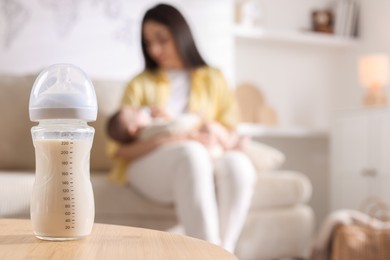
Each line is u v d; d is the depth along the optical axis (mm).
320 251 2477
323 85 4016
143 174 1800
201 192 1615
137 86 2129
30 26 3016
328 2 4000
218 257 623
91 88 744
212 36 3381
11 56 2975
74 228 724
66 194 724
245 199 1759
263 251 2428
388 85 3684
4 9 2965
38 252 631
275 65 3875
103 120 2350
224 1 3422
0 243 698
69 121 744
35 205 729
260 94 3764
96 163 2320
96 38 3145
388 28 3709
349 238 2326
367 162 3303
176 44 2146
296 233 2539
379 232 2320
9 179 1743
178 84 2176
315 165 3914
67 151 731
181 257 616
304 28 3910
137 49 3225
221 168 1754
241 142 2012
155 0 3268
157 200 1835
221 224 1741
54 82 721
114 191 1848
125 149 1847
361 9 3957
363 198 3320
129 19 3213
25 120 2266
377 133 3230
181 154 1659
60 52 3072
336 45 3959
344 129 3504
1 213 1704
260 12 3721
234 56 3754
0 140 2217
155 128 1846
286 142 3840
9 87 2289
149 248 669
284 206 2543
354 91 3963
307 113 3959
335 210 3557
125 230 828
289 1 3881
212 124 1946
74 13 3104
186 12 3336
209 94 2152
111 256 614
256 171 2451
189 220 1605
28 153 2250
